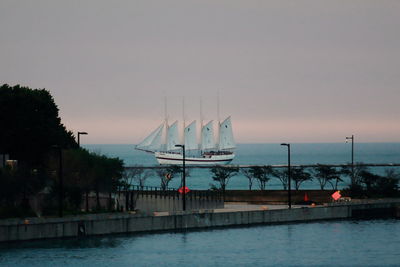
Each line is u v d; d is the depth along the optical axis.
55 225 178.25
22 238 174.12
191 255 166.62
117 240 180.00
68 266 154.38
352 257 166.75
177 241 181.25
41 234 176.62
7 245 171.25
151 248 172.50
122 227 187.50
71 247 170.75
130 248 171.75
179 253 168.38
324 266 158.75
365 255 168.88
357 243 181.50
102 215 187.62
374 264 160.62
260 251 171.88
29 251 166.12
